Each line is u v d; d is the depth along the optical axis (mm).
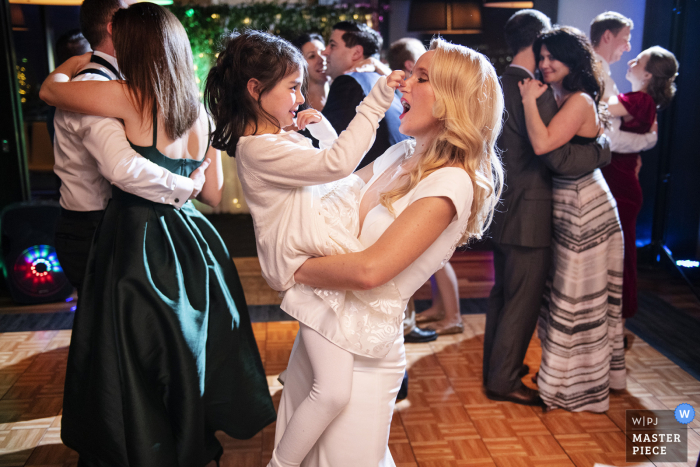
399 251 1211
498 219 2590
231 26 5504
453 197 1243
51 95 1790
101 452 1780
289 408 1476
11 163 4234
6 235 3771
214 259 1992
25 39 5180
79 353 1809
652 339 3393
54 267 3857
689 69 4391
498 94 1371
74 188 2033
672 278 4484
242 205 6477
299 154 1261
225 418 2004
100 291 1790
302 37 3586
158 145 1852
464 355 3152
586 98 2375
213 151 2125
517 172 2543
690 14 4320
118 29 1770
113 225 1844
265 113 1384
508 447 2338
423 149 1413
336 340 1305
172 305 1782
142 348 1754
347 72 2592
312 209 1305
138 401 1722
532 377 2932
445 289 3395
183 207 1955
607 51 3512
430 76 1329
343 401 1309
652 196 4719
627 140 3229
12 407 2562
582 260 2484
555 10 5008
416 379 2893
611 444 2355
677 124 4496
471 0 5043
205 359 1924
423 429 2465
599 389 2572
